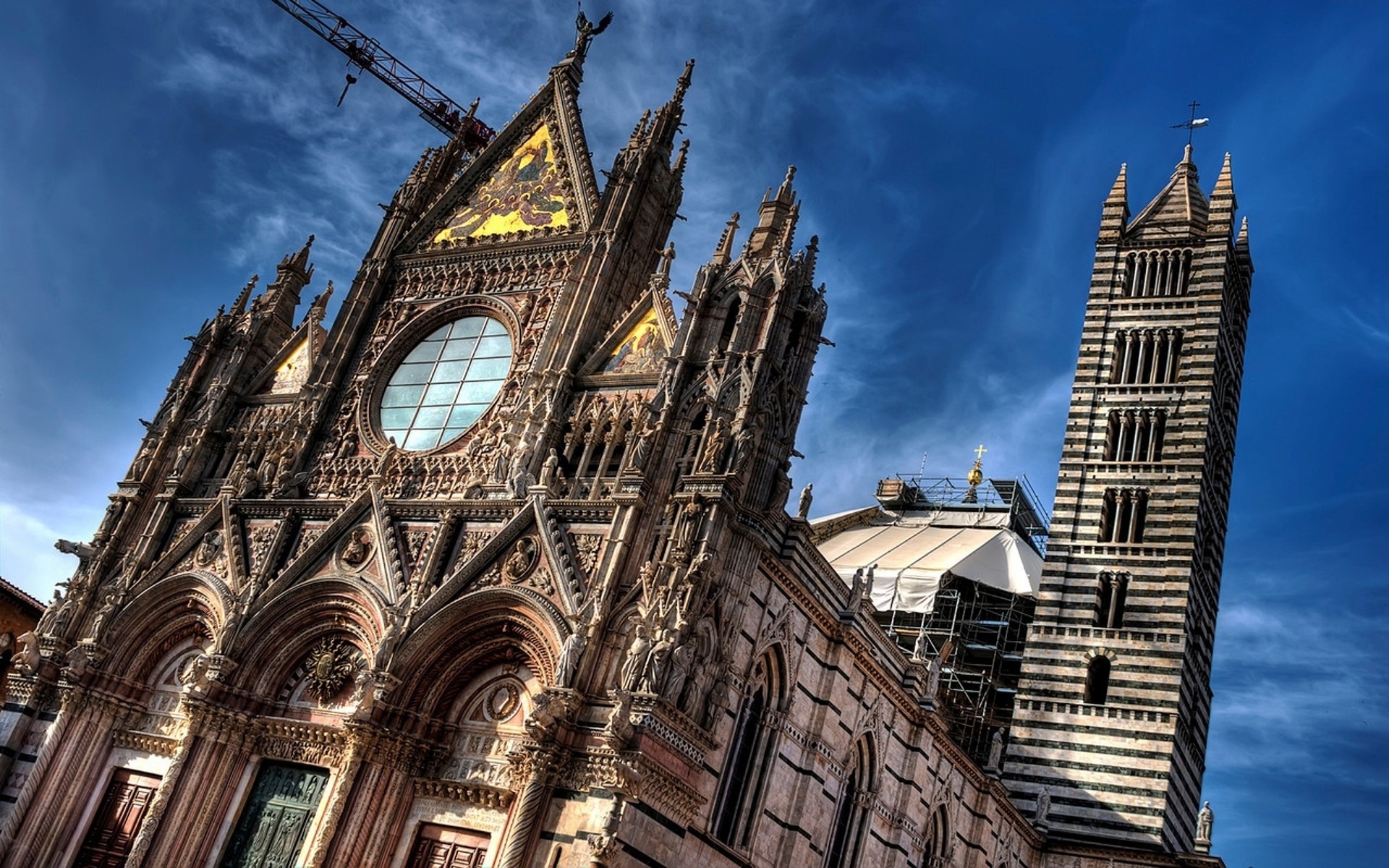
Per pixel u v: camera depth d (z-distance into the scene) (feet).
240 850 176.24
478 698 174.40
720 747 167.84
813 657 189.67
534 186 218.18
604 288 197.98
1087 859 249.75
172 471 208.95
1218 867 241.35
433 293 215.72
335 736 175.01
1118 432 287.48
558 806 154.61
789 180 196.54
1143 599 268.00
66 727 187.83
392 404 207.41
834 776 193.98
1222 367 295.69
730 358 177.47
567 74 225.15
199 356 222.28
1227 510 301.63
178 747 179.83
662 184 210.79
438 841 166.81
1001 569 313.32
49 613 197.47
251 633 185.26
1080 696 262.88
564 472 183.52
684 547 163.22
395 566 182.29
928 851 222.89
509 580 172.65
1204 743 277.85
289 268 230.27
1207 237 300.81
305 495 199.72
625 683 153.99
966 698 285.43
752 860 175.73
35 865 181.68
